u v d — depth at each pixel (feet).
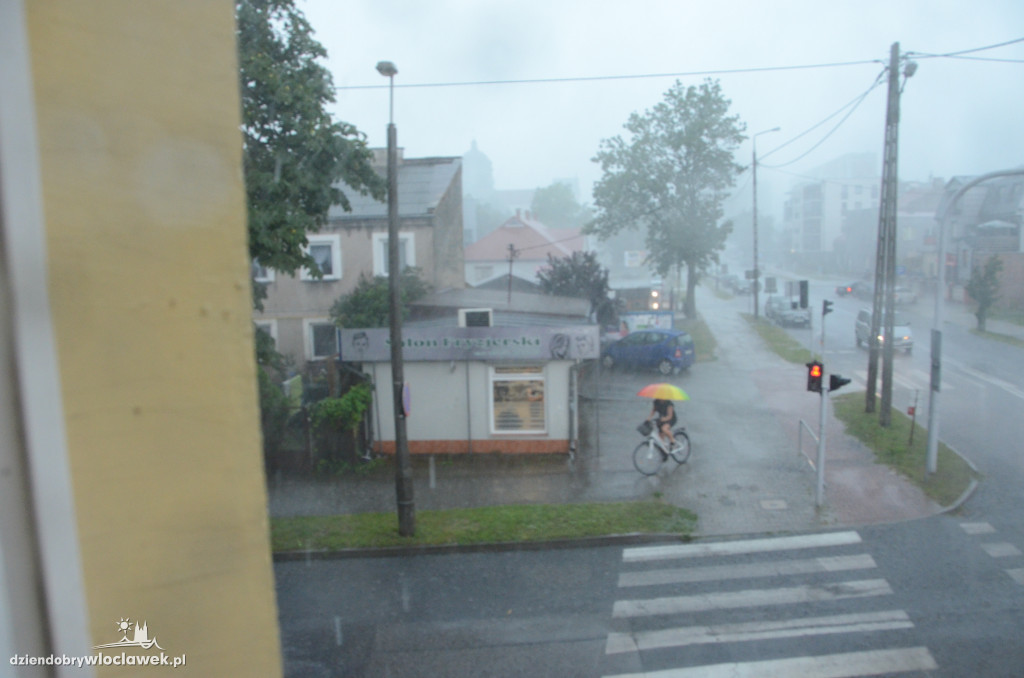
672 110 109.09
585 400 69.36
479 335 50.83
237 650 4.39
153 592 4.08
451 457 52.08
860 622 25.81
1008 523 36.70
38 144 3.79
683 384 76.48
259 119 39.78
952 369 81.76
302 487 46.57
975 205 148.25
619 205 114.42
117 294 4.00
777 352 96.27
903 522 37.27
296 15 40.11
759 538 35.65
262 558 4.50
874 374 59.52
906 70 51.80
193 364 4.28
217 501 4.34
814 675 22.18
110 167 4.01
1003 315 126.31
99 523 3.91
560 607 28.07
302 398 64.39
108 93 4.03
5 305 3.69
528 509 40.19
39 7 3.83
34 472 3.71
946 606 26.96
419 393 52.39
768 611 27.12
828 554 33.14
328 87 41.47
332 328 76.84
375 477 48.26
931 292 160.45
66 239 3.84
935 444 44.24
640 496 42.47
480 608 28.12
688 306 124.67
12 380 3.71
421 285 73.31
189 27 4.36
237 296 4.48
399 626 26.61
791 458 49.34
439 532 36.55
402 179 85.15
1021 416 59.62
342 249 77.00
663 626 26.02
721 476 45.96
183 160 4.29
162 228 4.19
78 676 3.80
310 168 41.14
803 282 61.87
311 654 24.41
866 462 47.85
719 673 22.50
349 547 34.96
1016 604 26.94
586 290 96.32
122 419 4.00
